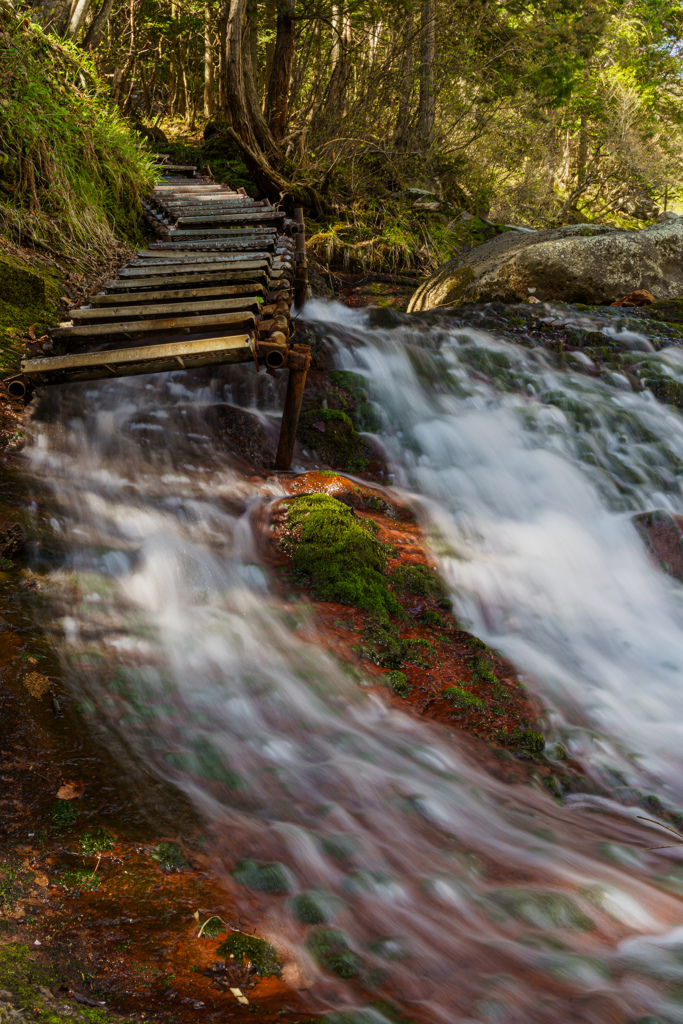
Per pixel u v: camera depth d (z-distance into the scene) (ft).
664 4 85.46
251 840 7.88
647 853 9.23
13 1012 5.23
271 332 16.71
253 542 14.21
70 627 10.49
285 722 9.93
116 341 17.66
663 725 12.46
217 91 73.87
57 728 8.65
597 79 83.61
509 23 65.31
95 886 6.96
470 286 35.58
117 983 5.99
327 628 12.21
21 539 11.94
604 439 21.97
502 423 21.81
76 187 29.27
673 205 100.27
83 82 34.76
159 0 63.31
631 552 17.31
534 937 7.33
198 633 11.18
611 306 32.76
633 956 7.24
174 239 29.55
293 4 52.47
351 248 47.14
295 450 19.04
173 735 9.11
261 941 6.64
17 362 18.49
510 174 79.71
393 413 21.61
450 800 9.34
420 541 15.74
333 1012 5.98
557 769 10.93
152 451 17.08
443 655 12.55
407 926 7.20
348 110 58.34
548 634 14.30
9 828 7.36
